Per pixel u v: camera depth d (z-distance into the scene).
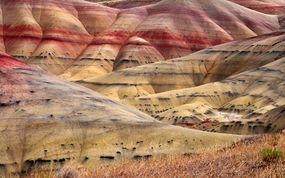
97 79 162.25
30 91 57.34
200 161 16.02
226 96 135.00
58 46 199.50
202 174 12.53
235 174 11.59
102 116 54.41
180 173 13.38
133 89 154.88
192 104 126.12
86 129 51.06
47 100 55.97
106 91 154.25
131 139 49.69
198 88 139.88
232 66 162.75
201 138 48.16
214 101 133.88
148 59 195.75
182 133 49.84
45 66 188.12
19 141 48.31
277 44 158.12
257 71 139.12
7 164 45.59
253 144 19.16
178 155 23.08
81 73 182.62
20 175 44.97
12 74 60.59
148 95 140.00
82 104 56.91
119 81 159.00
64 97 57.81
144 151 47.53
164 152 46.62
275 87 124.62
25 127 50.19
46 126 50.66
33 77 62.00
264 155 12.45
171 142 48.19
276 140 18.34
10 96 55.44
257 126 83.44
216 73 163.88
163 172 14.19
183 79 163.12
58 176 14.48
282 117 79.81
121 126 52.03
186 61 170.75
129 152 47.81
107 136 50.03
